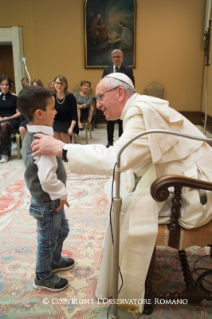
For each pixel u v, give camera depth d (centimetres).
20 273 206
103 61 813
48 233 176
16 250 234
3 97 525
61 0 779
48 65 823
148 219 161
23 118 517
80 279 200
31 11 784
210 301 180
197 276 203
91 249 234
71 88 839
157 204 163
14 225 276
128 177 182
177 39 787
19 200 338
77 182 393
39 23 795
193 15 768
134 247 162
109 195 193
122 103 173
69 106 498
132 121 161
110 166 150
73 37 803
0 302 178
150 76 816
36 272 188
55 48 812
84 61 818
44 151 156
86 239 249
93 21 785
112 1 769
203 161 170
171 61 802
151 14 775
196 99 824
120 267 166
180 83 816
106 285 178
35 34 802
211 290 189
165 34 785
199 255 228
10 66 956
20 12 786
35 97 156
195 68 802
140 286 165
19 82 822
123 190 185
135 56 802
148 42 793
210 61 720
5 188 377
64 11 787
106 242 172
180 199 158
